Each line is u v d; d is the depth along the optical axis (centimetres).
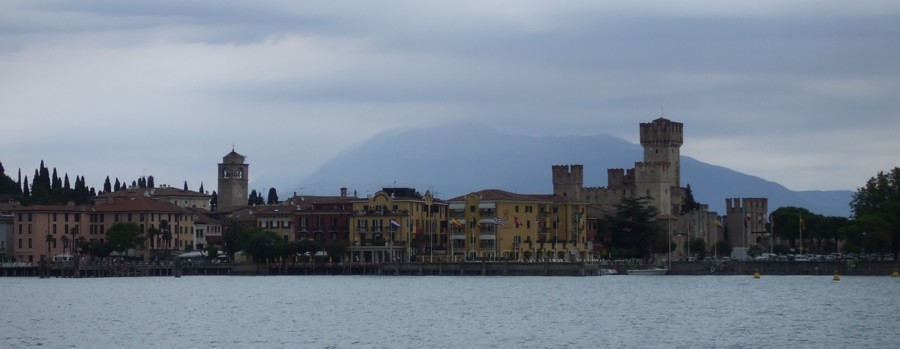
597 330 18588
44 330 19262
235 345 17125
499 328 18975
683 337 17562
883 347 16362
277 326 19588
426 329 18950
